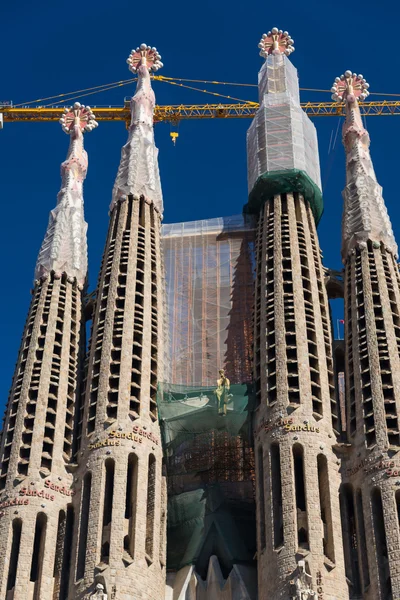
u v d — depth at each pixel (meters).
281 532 78.31
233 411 86.44
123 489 80.62
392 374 84.06
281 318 89.44
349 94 108.88
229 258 102.81
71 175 105.75
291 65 112.69
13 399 87.94
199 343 97.31
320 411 84.25
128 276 94.25
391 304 90.00
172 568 85.06
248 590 80.56
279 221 97.75
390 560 75.00
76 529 80.31
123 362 87.88
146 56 117.12
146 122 109.12
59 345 91.50
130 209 100.81
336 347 91.75
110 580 76.19
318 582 74.94
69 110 112.44
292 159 101.12
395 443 80.56
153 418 85.88
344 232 96.50
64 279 96.75
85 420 85.94
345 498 80.81
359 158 101.62
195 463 89.94
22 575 77.50
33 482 81.62
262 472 82.44
